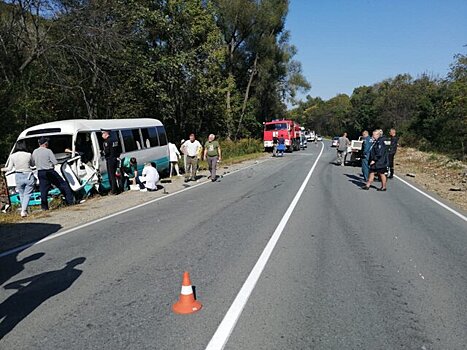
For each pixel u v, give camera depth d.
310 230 8.02
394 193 13.14
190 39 31.61
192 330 3.97
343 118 104.38
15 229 8.67
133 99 28.83
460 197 12.52
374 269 5.71
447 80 37.59
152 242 7.26
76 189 11.91
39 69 21.17
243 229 8.12
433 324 4.08
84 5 20.61
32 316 4.36
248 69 49.78
